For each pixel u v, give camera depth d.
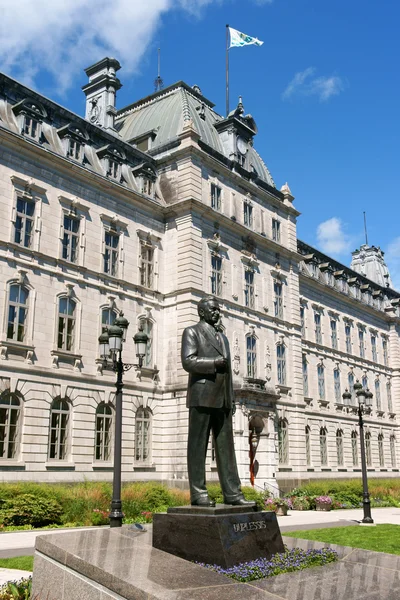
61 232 35.34
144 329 39.91
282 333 49.97
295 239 53.72
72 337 35.09
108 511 27.41
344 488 47.00
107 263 38.38
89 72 48.28
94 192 38.12
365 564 10.81
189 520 10.88
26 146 33.72
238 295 45.50
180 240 41.84
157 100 51.84
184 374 39.12
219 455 12.29
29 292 32.97
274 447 44.16
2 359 30.94
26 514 25.14
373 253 88.38
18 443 31.12
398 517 33.69
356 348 68.12
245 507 11.42
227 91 52.66
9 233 32.31
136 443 38.00
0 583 12.48
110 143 41.22
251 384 43.25
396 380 75.12
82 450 34.19
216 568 9.98
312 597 8.43
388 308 76.88
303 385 56.25
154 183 43.31
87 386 35.19
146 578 8.66
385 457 68.81
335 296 65.81
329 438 58.56
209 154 45.62
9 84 35.16
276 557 10.91
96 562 9.44
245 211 48.28
